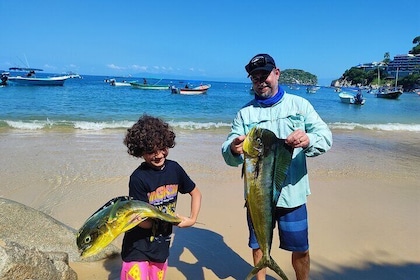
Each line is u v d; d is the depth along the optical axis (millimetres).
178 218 2982
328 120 24688
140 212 2611
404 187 7855
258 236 2756
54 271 3451
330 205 6445
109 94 38906
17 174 7551
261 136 2580
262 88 3354
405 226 5652
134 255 3000
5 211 4297
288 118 3293
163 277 3203
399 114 31688
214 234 5223
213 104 32656
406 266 4469
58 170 7984
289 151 2764
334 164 9695
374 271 4332
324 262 4496
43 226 4328
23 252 3227
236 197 6754
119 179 7578
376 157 11047
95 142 11258
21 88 39844
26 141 10906
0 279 2988
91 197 6512
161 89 49219
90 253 2428
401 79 143375
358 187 7664
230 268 4355
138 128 2965
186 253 4664
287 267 4395
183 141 12141
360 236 5230
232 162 3232
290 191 3283
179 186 3262
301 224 3361
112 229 2480
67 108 23312
